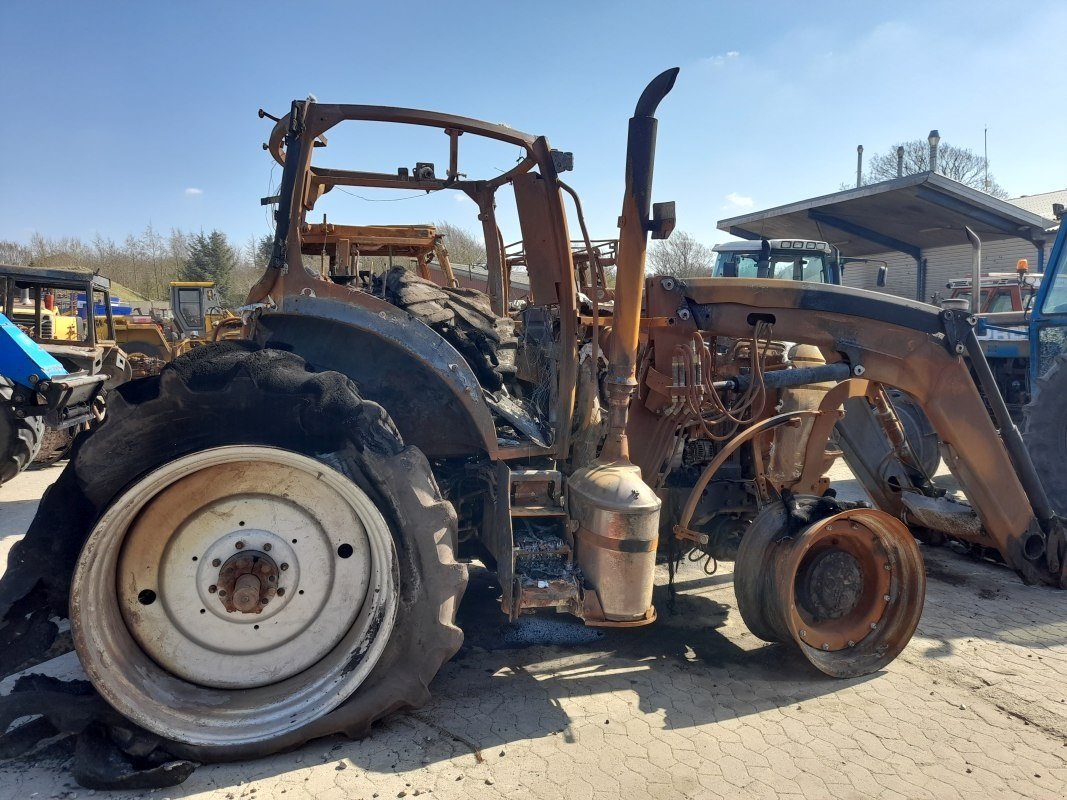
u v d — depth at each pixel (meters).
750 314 3.49
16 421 6.25
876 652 3.17
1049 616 3.75
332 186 3.97
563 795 2.24
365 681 2.55
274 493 2.61
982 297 9.82
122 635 2.46
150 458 2.40
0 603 2.28
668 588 4.14
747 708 2.81
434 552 2.59
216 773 2.34
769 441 3.85
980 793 2.29
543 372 3.50
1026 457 4.01
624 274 3.02
